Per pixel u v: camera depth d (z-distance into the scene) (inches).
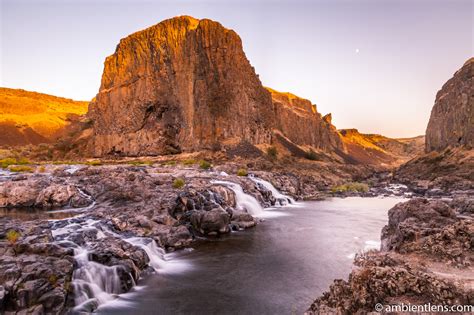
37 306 384.8
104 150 3309.5
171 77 3174.2
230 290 506.3
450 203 1186.6
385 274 315.3
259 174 1801.2
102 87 3745.1
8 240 504.7
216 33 3245.6
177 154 2844.5
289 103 6151.6
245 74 3511.3
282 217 1174.3
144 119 3105.3
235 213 1008.9
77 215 836.0
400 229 558.3
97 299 454.6
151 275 568.1
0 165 2044.8
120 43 3602.4
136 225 745.0
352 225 1021.8
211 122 3009.4
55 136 6924.2
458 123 2982.3
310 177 2539.4
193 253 703.7
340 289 336.5
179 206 909.2
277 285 526.3
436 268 393.7
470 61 3063.5
